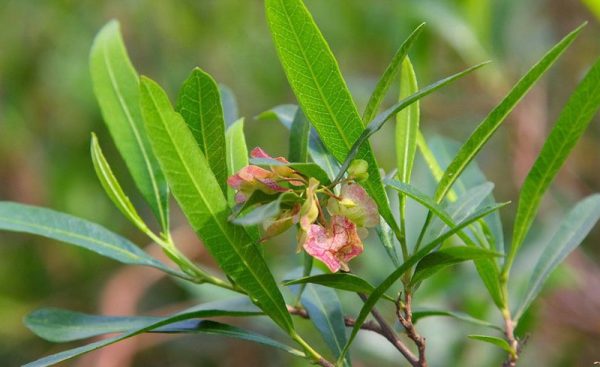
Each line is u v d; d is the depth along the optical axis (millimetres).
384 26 980
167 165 408
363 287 429
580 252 848
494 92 880
